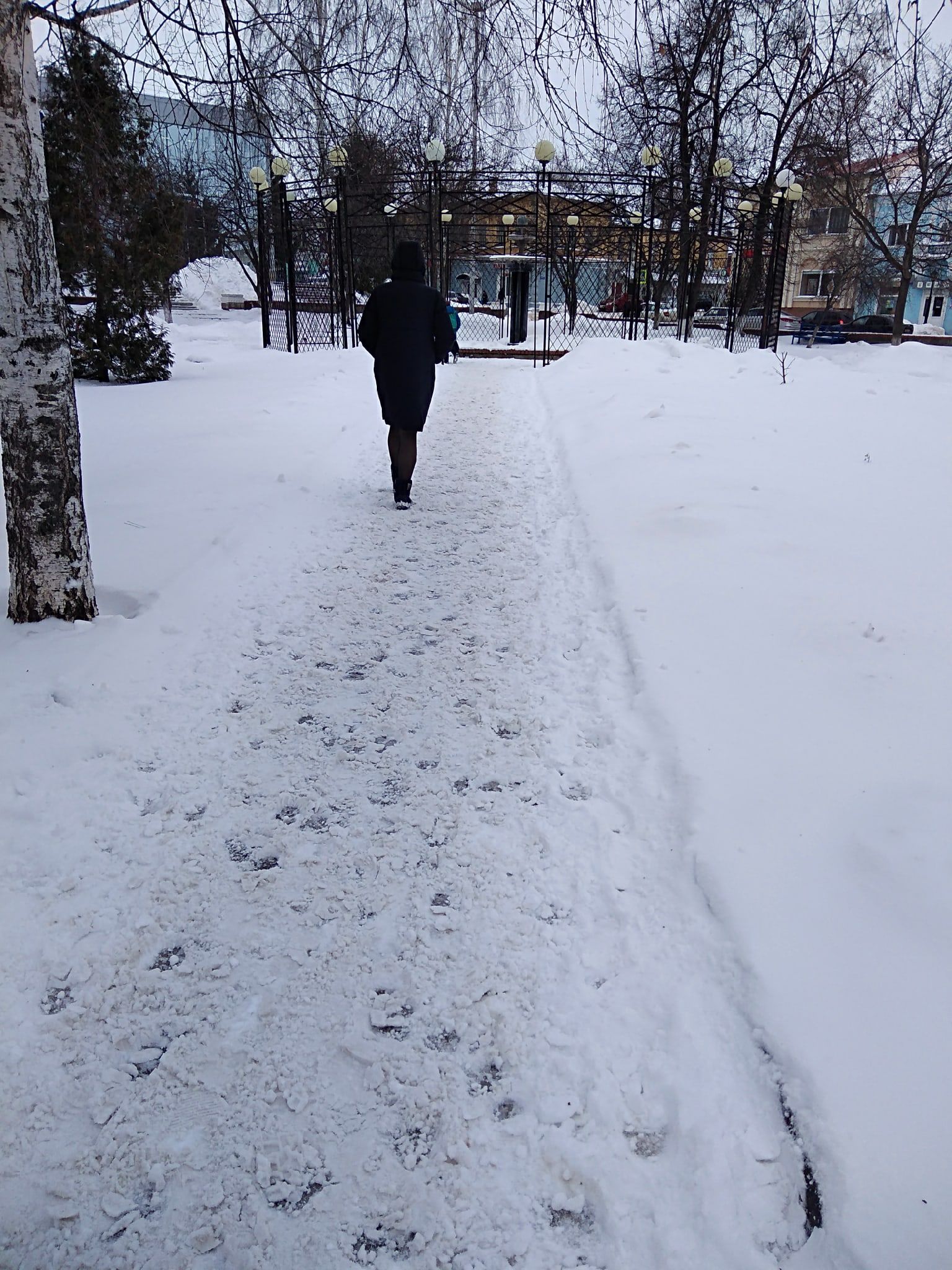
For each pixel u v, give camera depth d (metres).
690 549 4.84
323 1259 1.66
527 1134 1.88
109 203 9.72
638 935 2.36
